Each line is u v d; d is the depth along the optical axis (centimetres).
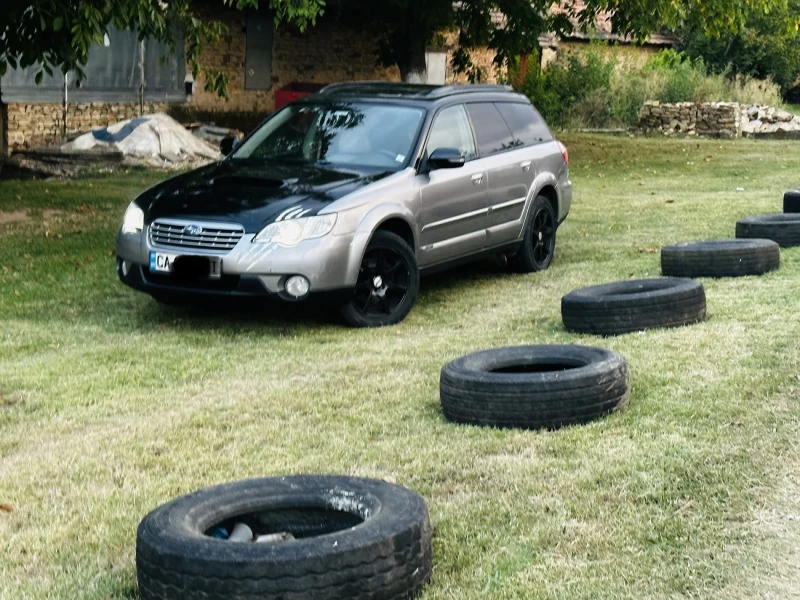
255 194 842
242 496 418
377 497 408
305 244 806
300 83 2617
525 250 1058
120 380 696
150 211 848
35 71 2134
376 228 853
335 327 856
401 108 952
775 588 388
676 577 396
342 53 2917
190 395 663
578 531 435
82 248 1193
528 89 3412
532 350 638
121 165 1945
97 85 2284
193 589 354
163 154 2005
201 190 860
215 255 809
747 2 2498
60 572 418
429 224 910
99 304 934
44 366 730
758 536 427
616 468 497
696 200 1644
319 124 955
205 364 736
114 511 475
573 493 473
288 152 938
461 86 1022
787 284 892
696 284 783
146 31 1330
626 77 3578
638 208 1562
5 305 923
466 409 581
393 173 888
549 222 1101
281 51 2784
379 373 702
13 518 471
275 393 657
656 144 2850
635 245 1229
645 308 761
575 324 783
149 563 365
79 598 395
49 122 2186
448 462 520
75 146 1980
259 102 2752
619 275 1040
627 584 391
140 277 843
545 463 510
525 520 448
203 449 556
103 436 581
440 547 425
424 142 922
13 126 2116
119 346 789
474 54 3344
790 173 2067
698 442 528
